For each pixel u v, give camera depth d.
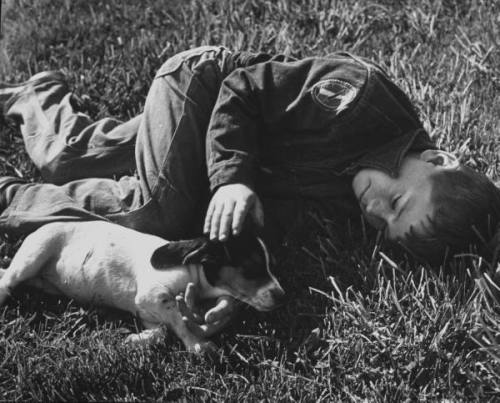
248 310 1.98
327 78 2.01
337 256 2.09
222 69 2.14
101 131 2.23
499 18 2.55
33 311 2.02
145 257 1.94
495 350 1.84
